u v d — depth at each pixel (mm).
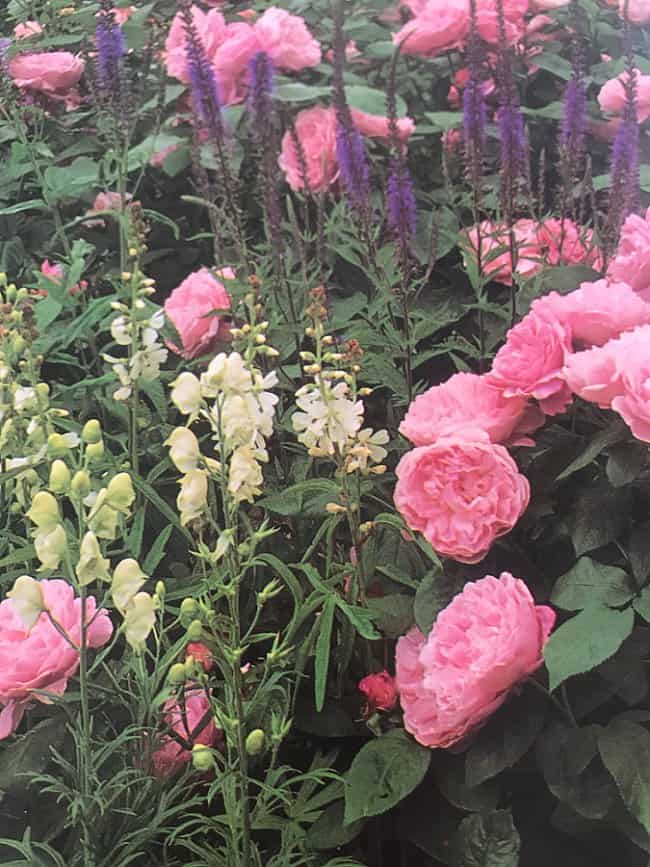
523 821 1367
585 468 1416
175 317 1699
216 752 1140
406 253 1581
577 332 1385
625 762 1189
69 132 2391
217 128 1745
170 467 1617
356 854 1397
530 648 1223
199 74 1723
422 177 2168
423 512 1321
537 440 1442
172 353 1865
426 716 1302
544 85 2275
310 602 1241
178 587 1466
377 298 1763
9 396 1401
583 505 1338
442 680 1239
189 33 1723
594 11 2287
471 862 1253
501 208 1648
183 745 1266
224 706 1223
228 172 1756
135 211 1461
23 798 1316
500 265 1771
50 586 1293
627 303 1358
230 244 2074
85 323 1682
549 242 1817
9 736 1396
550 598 1292
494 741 1292
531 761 1341
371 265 1673
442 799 1375
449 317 1765
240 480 1163
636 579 1267
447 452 1313
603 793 1242
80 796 1147
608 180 1963
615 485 1263
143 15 2334
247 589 1580
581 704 1305
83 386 1758
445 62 2213
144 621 1110
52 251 2252
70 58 2344
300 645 1459
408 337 1607
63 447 1158
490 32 1974
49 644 1266
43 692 1229
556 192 2078
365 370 1637
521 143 1646
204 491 1173
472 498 1315
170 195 2230
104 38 1868
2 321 1390
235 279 1698
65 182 2020
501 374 1363
